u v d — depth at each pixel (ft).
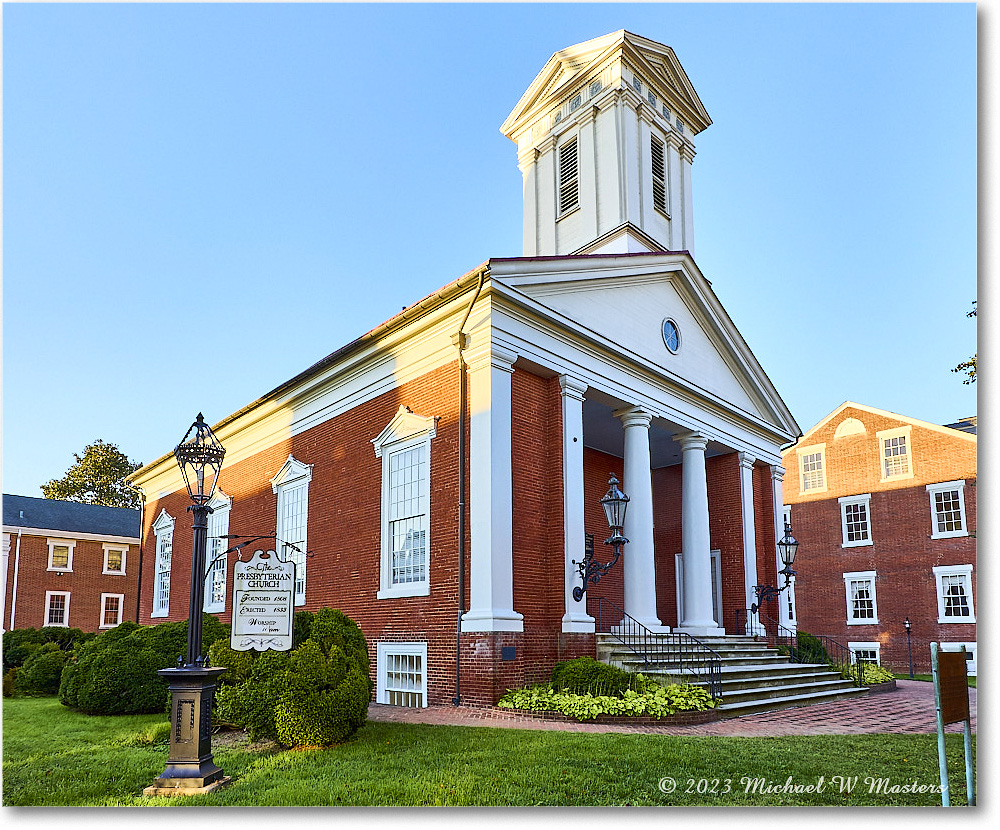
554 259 51.65
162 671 26.63
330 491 59.88
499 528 45.32
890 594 108.58
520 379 49.55
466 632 44.83
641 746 31.45
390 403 54.65
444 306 49.93
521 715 40.55
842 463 116.26
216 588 74.43
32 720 42.75
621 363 56.49
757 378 74.23
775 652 64.34
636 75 76.84
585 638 47.26
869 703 53.47
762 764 28.86
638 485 56.44
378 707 46.44
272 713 32.32
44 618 121.29
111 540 129.90
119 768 29.40
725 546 71.46
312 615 38.09
